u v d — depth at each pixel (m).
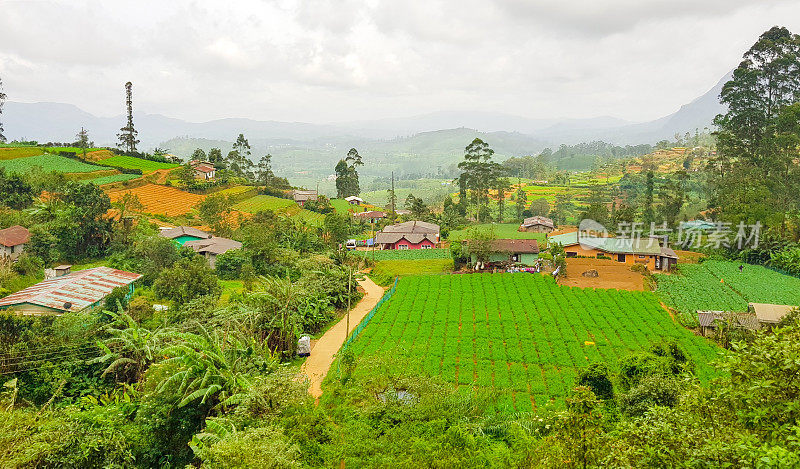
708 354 52.00
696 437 16.64
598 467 17.89
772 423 16.14
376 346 52.91
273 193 155.62
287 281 56.41
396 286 77.62
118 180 127.25
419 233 104.56
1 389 37.09
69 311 49.34
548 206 158.12
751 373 17.27
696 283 78.50
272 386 31.59
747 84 120.69
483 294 72.12
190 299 57.53
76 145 170.25
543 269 85.81
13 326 42.31
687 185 171.38
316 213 145.50
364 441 27.44
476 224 137.38
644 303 68.19
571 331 57.56
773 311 59.06
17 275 63.38
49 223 76.31
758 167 113.62
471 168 150.38
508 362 50.69
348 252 93.38
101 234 81.00
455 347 53.56
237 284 74.69
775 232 96.06
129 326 43.81
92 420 30.97
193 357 35.22
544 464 19.06
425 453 25.16
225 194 140.00
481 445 27.92
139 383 39.66
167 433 33.50
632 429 18.11
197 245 86.50
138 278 65.31
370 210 164.75
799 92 122.88
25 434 28.00
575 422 19.16
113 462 29.19
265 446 22.77
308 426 28.73
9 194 90.00
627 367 40.38
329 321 62.56
